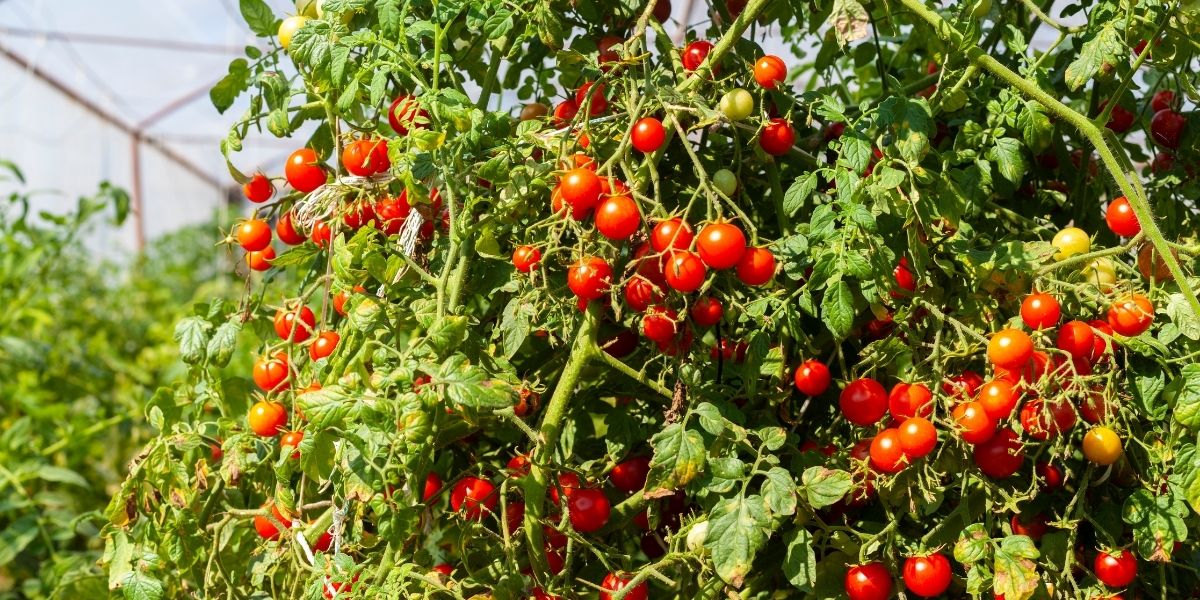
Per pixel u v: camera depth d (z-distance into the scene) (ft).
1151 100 4.91
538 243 4.29
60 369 8.96
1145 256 4.28
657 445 4.01
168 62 26.32
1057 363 4.10
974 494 4.29
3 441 6.57
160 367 10.04
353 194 4.44
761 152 4.39
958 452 4.19
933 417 4.11
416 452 4.06
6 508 6.10
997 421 4.11
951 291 4.35
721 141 4.57
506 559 4.26
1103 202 4.91
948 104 4.29
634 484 4.51
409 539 4.40
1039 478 4.18
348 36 4.29
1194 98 4.32
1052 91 4.40
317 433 4.16
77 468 8.24
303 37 4.29
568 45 4.83
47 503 6.67
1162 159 4.74
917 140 4.15
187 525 4.58
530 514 4.21
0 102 23.67
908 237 4.16
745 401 4.48
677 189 4.47
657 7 4.67
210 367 4.76
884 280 4.14
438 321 4.04
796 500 4.01
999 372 4.09
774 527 3.97
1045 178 4.85
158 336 10.64
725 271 4.21
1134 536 4.11
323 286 4.63
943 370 4.18
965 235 4.35
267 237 4.59
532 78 5.06
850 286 4.22
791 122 4.50
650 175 4.28
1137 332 4.09
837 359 4.54
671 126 4.25
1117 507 4.25
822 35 5.10
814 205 4.55
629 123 4.23
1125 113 4.69
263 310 4.81
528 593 4.23
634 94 4.23
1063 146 4.69
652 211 4.16
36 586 6.03
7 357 8.38
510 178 4.20
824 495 4.05
